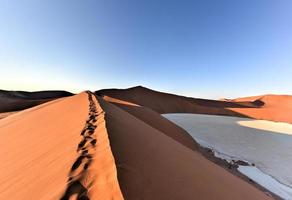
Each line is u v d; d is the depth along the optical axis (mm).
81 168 2746
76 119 6984
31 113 12953
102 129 4734
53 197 2156
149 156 3504
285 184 9469
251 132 25734
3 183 3293
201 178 3428
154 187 2387
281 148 17031
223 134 22703
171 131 14711
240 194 3682
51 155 3785
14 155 4695
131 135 4863
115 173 2393
